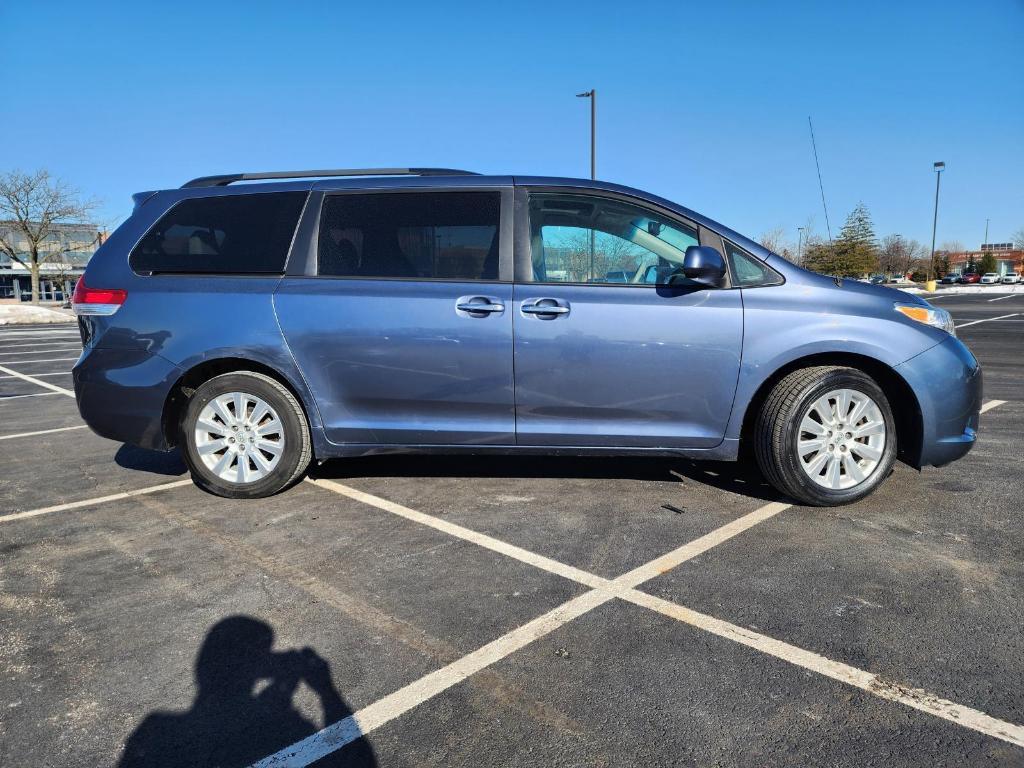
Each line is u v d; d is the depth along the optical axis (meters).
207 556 3.26
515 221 3.84
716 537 3.40
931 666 2.30
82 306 4.00
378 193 3.96
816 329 3.63
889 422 3.73
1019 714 2.05
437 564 3.14
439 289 3.79
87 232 49.00
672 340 3.67
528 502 3.94
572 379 3.72
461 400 3.80
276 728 2.04
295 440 3.96
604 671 2.30
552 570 3.06
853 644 2.44
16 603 2.82
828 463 3.71
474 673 2.30
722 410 3.71
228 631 2.59
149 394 3.92
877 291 3.81
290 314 3.84
